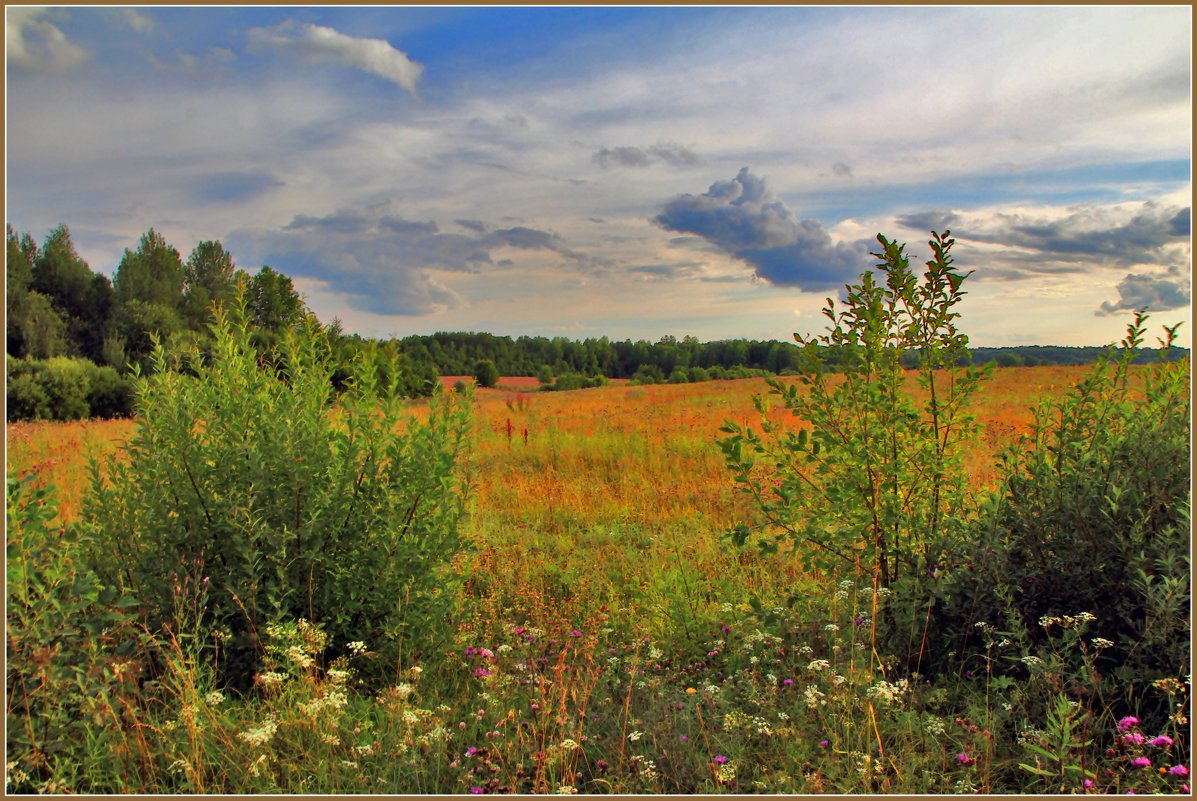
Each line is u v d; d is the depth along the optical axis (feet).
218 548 12.99
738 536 15.35
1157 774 9.11
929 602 12.68
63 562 10.78
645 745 10.87
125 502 13.48
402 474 13.79
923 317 14.21
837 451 14.60
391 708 10.98
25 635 9.46
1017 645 11.68
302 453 13.10
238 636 12.26
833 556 14.94
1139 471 12.39
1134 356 14.08
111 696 10.16
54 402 92.58
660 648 14.88
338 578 12.96
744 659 13.67
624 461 36.04
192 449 12.91
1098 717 10.48
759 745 10.69
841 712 11.06
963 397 14.21
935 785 9.55
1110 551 11.88
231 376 13.92
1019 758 10.02
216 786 9.25
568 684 12.21
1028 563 12.78
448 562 14.48
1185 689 10.23
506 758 10.25
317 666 11.71
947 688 12.25
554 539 23.20
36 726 9.28
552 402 87.25
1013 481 13.75
